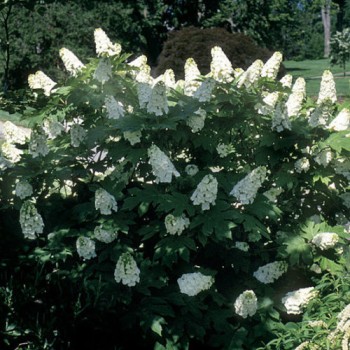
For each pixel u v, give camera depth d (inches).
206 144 181.0
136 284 161.3
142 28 1138.0
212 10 1210.6
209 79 181.0
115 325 161.6
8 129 198.1
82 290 159.6
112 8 876.0
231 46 788.6
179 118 171.3
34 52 797.2
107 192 168.2
